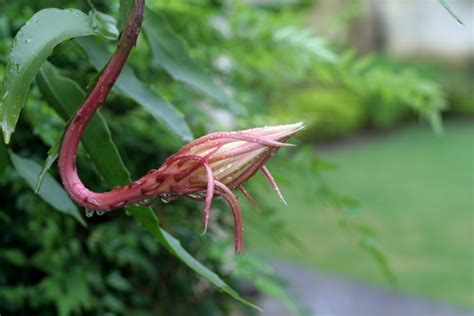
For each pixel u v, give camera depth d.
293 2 2.10
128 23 0.83
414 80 1.88
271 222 1.75
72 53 1.51
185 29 1.78
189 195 0.83
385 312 4.62
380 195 8.49
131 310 1.84
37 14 0.86
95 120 0.99
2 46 1.43
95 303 1.69
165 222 1.70
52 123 1.49
